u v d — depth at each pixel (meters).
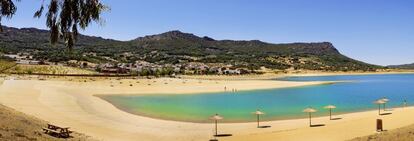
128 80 103.12
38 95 62.22
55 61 184.75
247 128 38.88
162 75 138.38
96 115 45.84
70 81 94.19
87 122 40.00
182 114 50.72
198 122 43.56
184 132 36.56
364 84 117.44
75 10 13.78
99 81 98.00
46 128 26.47
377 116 43.31
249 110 55.34
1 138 18.75
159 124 41.28
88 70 150.25
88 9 13.82
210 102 66.25
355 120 40.56
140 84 96.19
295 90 92.88
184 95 78.44
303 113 51.16
